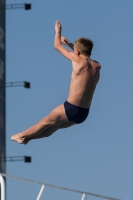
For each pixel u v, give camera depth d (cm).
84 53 3195
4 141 6238
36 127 3244
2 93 6378
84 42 3198
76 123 3225
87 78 3147
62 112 3158
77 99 3141
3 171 6003
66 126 3253
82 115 3180
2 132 6244
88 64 3166
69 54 3170
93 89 3186
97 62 3238
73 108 3147
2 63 6462
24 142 3291
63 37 3312
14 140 3294
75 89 3147
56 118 3177
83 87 3141
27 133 3259
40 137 3294
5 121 6328
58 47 3183
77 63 3148
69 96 3166
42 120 3231
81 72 3142
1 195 2905
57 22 3225
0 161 6053
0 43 6481
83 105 3164
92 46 3228
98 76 3209
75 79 3153
